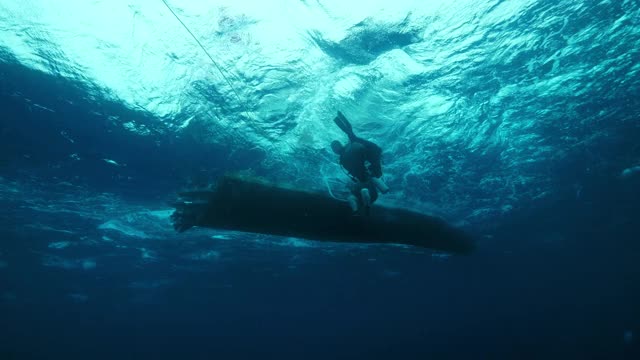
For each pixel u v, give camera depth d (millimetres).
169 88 8375
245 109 9031
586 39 8180
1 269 23484
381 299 44188
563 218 21125
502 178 14359
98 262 23141
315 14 7504
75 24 6992
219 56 7867
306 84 8625
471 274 34312
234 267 25750
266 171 10914
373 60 8383
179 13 7184
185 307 42062
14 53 7133
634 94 10102
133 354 98125
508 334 123188
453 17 7641
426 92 9281
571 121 11172
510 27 7855
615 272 43594
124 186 12453
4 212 14883
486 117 10531
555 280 43781
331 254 23125
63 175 11656
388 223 6562
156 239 19062
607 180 16141
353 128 10031
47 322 48719
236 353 120062
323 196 5953
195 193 5812
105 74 7832
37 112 8492
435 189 14336
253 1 7156
